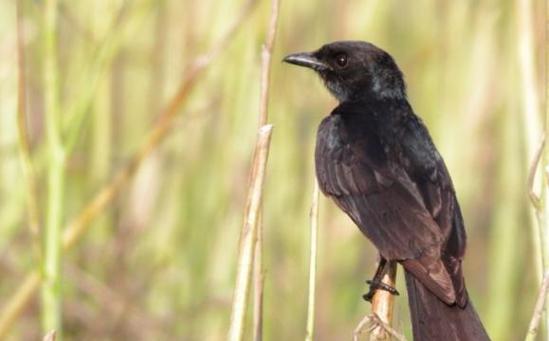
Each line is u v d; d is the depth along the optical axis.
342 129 10.74
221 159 14.64
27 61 14.61
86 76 11.73
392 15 15.91
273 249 14.89
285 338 14.59
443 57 15.71
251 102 14.61
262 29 14.56
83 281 13.99
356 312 15.18
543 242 8.36
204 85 14.58
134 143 15.04
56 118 11.17
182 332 14.07
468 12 15.69
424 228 9.53
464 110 15.58
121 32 14.00
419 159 10.39
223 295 14.21
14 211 14.07
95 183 14.55
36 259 11.62
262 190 8.52
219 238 14.47
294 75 15.10
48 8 11.17
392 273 9.64
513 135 14.62
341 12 15.63
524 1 11.50
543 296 8.11
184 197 14.66
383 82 11.45
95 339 13.85
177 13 14.88
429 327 8.80
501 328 14.44
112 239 14.51
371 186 10.16
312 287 8.42
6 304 13.23
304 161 15.14
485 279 16.16
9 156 14.27
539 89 14.00
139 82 15.01
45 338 8.15
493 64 15.58
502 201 14.64
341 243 15.24
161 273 14.39
